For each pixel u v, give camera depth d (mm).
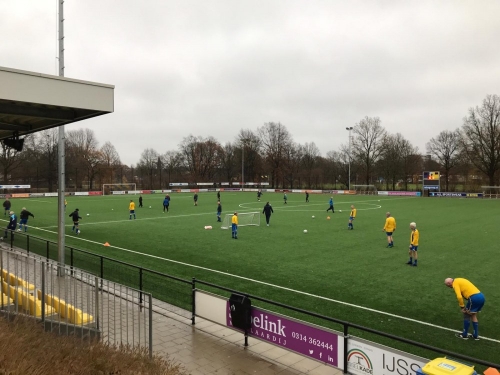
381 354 6363
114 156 107250
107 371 5660
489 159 75625
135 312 10047
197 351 8031
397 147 92125
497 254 18250
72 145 98812
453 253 18469
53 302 7918
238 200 56812
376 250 19125
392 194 76312
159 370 6191
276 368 7395
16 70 7301
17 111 8508
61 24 12180
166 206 39000
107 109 8375
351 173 97938
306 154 113000
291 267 15609
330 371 7320
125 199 59375
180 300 11352
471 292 8891
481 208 43875
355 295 12062
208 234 24234
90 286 9344
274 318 7938
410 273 14742
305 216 34594
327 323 9930
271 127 104438
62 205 13031
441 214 36938
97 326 7410
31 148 84188
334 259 17078
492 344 8664
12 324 6500
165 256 17688
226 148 112750
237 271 14984
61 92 7789
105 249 19297
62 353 5746
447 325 9750
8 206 33969
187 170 112688
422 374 5488
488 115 74688
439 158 88312
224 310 8852
